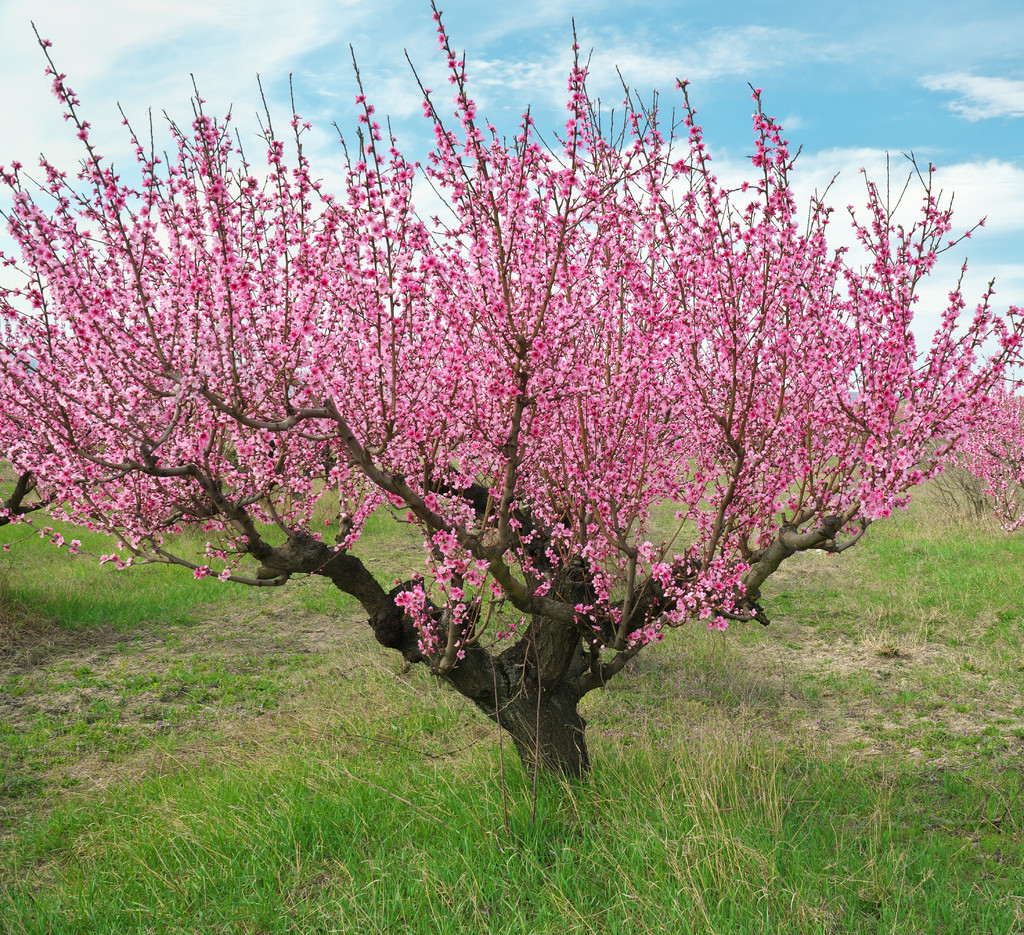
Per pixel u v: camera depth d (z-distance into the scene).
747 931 3.70
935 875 4.23
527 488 5.98
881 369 3.94
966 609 9.62
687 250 3.92
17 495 6.88
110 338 3.83
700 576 4.34
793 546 4.27
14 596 9.66
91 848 4.92
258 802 5.24
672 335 3.94
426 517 3.98
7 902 4.41
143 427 4.38
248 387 3.82
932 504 15.74
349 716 6.82
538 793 5.04
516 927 3.87
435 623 5.09
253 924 4.06
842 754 6.02
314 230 4.07
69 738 6.79
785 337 4.20
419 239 3.58
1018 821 4.87
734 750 5.41
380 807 5.12
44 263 3.67
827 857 4.39
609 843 4.58
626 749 5.98
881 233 4.04
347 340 4.27
